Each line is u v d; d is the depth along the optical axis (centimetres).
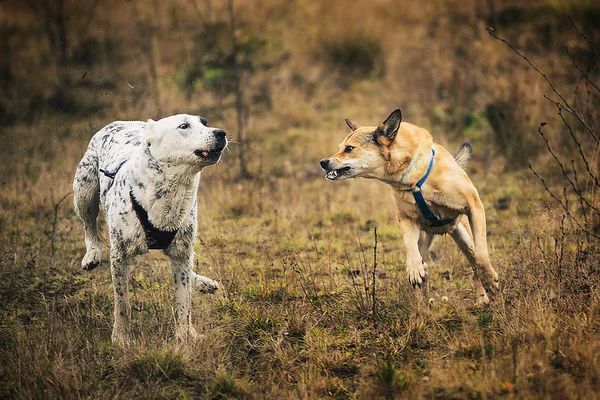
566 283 806
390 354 709
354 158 845
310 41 2383
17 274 998
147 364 696
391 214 1274
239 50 2284
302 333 780
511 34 2027
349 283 925
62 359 700
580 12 2059
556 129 1475
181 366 697
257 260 1049
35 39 2475
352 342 748
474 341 701
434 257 1047
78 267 1033
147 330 785
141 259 1057
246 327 798
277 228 1206
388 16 2458
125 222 734
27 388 661
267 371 702
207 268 982
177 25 2448
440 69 1984
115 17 2477
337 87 2184
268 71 2227
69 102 1989
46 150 1661
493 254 1014
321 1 2566
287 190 1440
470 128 1717
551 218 964
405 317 792
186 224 748
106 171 792
